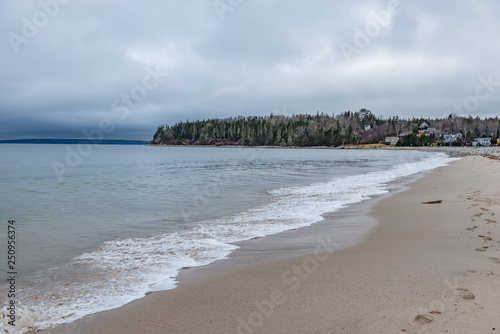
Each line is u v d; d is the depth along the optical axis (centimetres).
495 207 865
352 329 307
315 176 2294
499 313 313
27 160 4294
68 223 901
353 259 519
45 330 340
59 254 616
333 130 15550
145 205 1189
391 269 458
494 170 2041
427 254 521
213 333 318
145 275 499
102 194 1488
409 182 1727
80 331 336
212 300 395
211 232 775
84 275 503
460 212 844
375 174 2364
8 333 332
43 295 429
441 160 4209
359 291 388
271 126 15388
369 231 724
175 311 372
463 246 558
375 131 16712
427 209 930
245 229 798
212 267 526
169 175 2461
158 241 703
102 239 727
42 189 1673
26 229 828
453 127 13825
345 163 4097
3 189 1673
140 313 371
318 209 1036
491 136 12731
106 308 388
